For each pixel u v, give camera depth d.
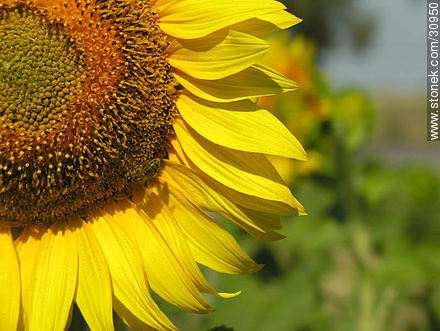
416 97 4.49
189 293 0.50
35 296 0.50
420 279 0.70
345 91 0.75
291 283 0.74
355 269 0.74
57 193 0.51
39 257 0.51
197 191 0.51
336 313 0.75
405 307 0.82
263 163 0.50
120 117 0.50
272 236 0.51
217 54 0.50
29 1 0.50
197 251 0.51
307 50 0.76
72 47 0.50
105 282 0.50
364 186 0.74
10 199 0.51
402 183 0.74
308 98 0.73
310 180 0.76
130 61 0.50
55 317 0.50
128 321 0.51
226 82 0.50
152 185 0.52
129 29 0.50
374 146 2.92
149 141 0.51
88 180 0.51
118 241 0.51
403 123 3.47
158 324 0.50
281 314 0.72
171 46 0.51
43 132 0.50
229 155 0.50
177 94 0.51
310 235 0.75
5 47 0.50
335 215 0.75
